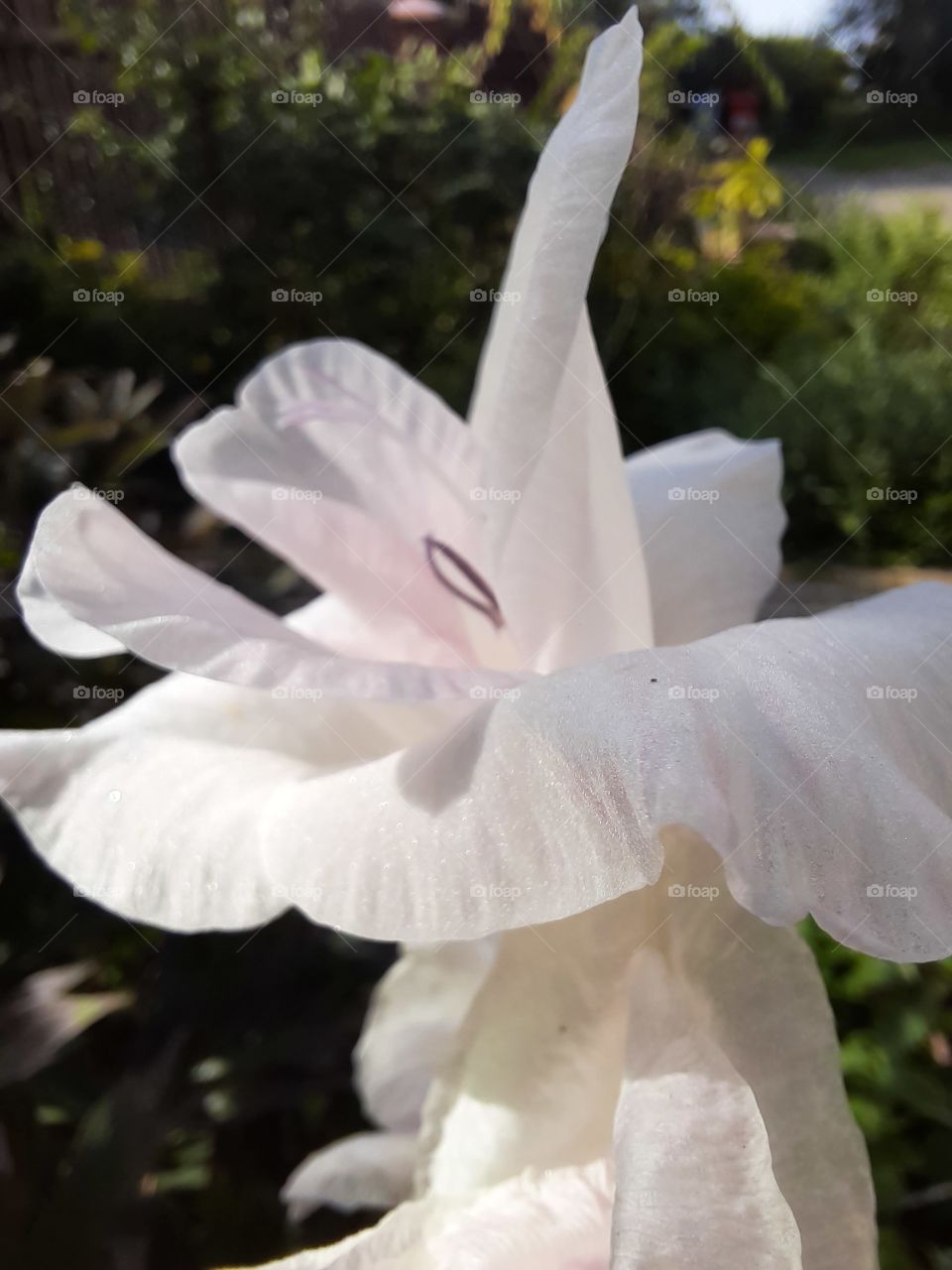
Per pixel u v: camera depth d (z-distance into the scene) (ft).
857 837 0.24
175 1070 0.53
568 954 0.30
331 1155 0.43
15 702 0.69
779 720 0.25
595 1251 0.28
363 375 0.37
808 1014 0.28
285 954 0.58
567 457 0.31
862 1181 0.27
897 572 1.29
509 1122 0.30
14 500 0.75
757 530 0.42
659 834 0.28
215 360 1.48
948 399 1.38
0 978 0.59
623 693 0.25
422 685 0.27
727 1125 0.25
